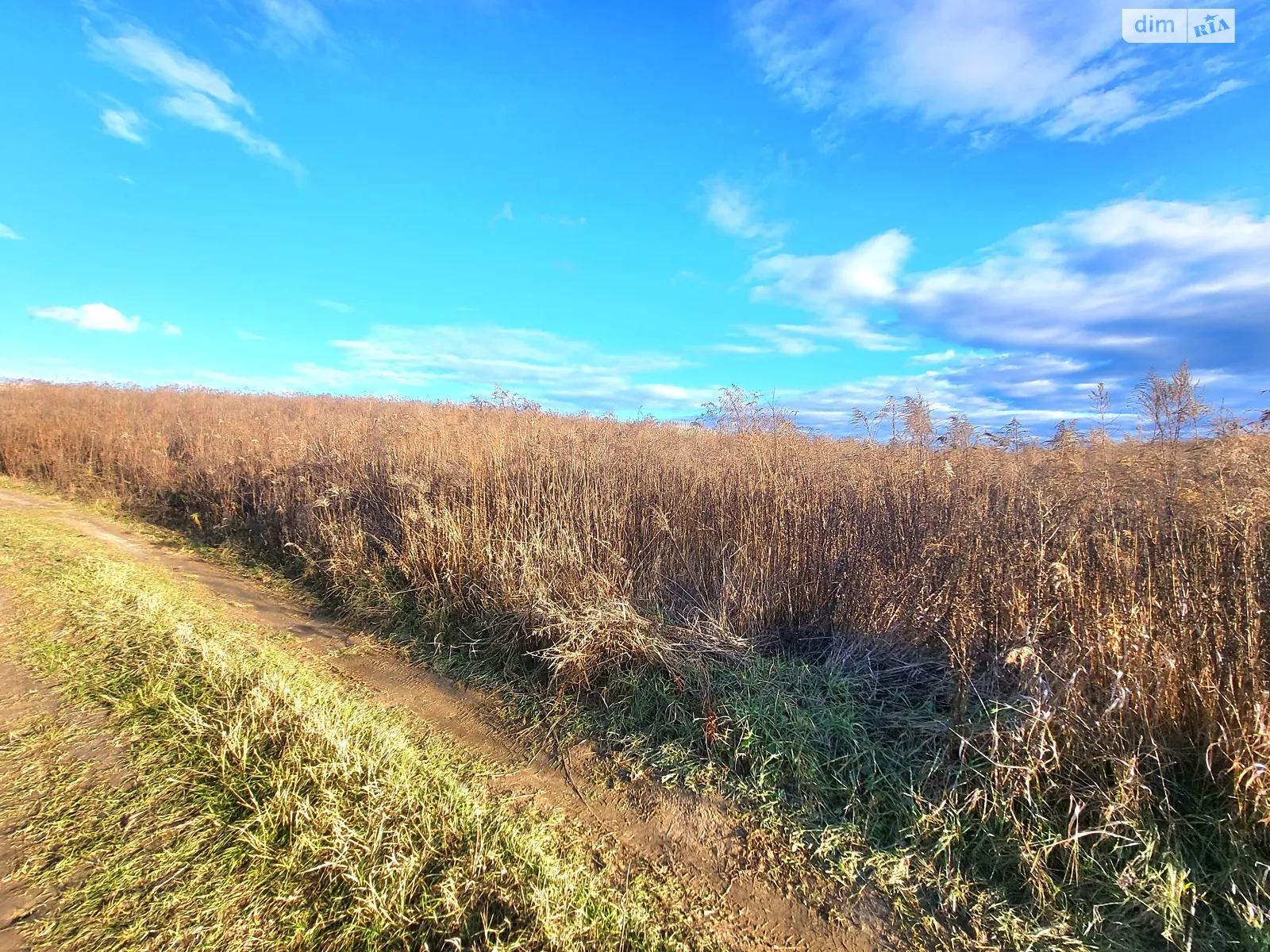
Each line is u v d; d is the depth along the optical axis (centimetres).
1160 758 288
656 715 397
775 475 557
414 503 673
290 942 202
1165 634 319
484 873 230
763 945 236
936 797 302
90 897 213
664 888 262
